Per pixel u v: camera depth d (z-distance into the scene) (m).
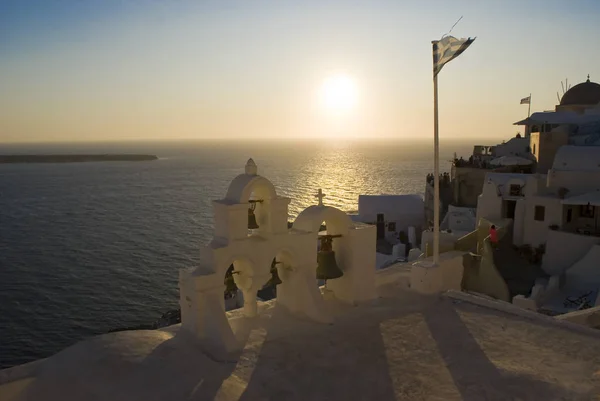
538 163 40.16
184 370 9.27
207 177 184.38
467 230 38.25
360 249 13.79
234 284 12.25
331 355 10.54
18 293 52.75
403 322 12.51
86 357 9.11
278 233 11.99
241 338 11.12
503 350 10.97
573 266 25.53
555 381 9.55
